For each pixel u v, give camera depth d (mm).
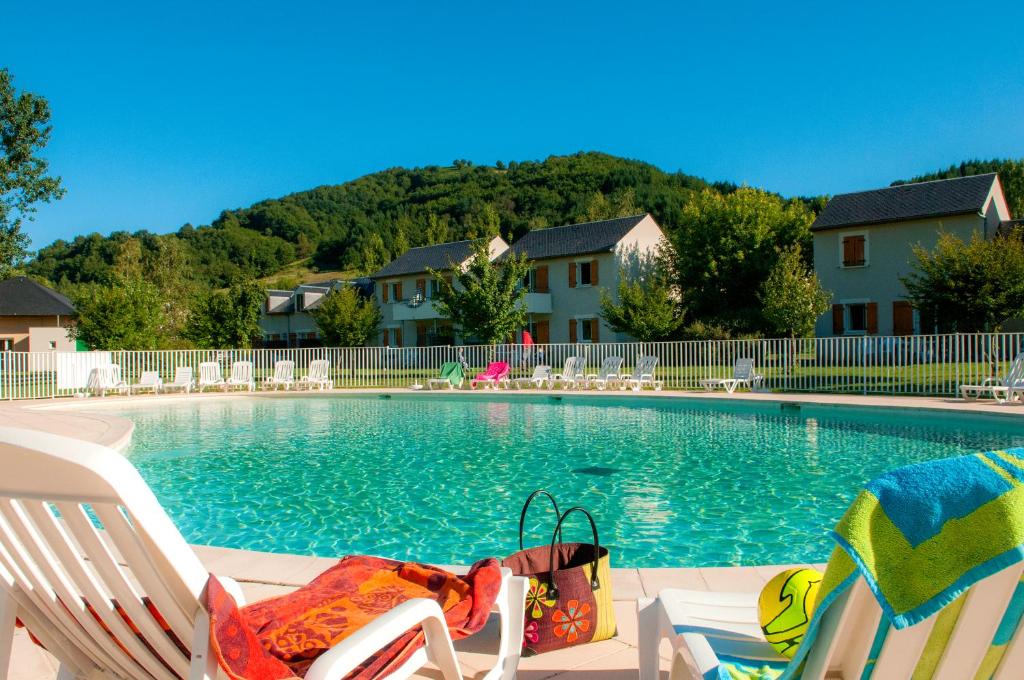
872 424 13570
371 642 1968
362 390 21594
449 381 22234
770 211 36938
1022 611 1440
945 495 1370
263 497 8180
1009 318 20312
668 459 10055
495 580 2832
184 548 1709
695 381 20344
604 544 6105
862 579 1438
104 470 1544
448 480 8922
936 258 21578
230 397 21203
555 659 3166
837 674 1611
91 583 1851
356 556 3100
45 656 3266
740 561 5637
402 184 129250
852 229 29656
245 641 1818
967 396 15117
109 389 21828
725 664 2004
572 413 16516
